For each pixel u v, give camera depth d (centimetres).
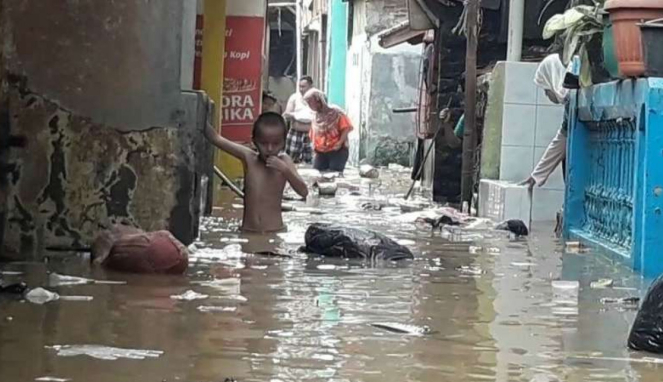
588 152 1274
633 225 1001
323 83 4644
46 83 944
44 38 941
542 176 1400
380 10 3341
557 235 1298
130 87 961
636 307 793
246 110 2052
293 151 2978
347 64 4006
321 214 1517
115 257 883
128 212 970
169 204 983
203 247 1059
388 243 1035
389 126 3344
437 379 552
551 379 561
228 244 1093
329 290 823
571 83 1292
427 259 1043
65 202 953
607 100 1126
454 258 1059
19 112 941
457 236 1268
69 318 677
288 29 5550
